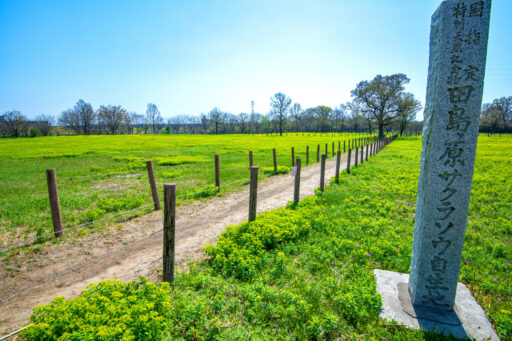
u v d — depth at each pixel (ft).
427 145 12.83
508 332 11.85
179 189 38.81
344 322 12.50
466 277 16.29
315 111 425.69
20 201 32.65
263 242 19.49
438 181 12.41
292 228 21.39
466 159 11.92
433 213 12.67
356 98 230.27
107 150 104.53
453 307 13.30
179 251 20.62
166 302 11.87
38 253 19.93
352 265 17.34
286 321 12.35
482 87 11.42
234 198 36.06
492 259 18.34
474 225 24.86
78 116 327.47
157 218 27.84
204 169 57.47
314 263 17.30
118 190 39.22
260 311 12.76
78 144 139.33
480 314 13.08
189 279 15.72
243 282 15.38
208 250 18.02
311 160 77.97
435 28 12.37
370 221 25.26
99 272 17.71
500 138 206.08
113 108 349.20
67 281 16.66
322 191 36.86
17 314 13.52
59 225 22.90
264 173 53.26
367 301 13.39
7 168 60.23
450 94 11.79
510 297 14.48
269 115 355.97
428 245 12.94
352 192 36.78
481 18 11.07
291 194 38.50
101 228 24.73
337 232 22.67
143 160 72.79
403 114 227.40
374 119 244.01
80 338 9.12
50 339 9.60
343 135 304.30
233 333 11.32
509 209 29.45
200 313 12.05
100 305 11.32
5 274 17.11
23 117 276.00
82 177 47.80
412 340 11.51
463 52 11.41
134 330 10.12
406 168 58.65
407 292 14.55
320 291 14.51
